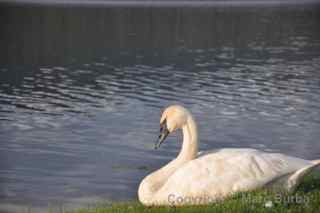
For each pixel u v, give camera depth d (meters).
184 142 9.36
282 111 21.06
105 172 14.41
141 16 55.69
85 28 47.25
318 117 20.22
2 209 11.80
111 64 31.83
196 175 8.77
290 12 63.38
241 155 8.88
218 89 25.05
